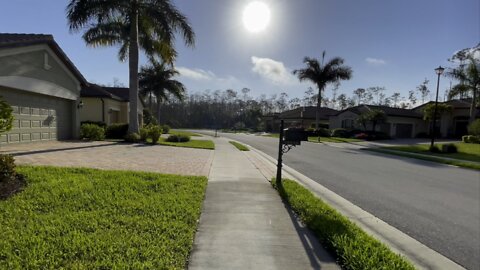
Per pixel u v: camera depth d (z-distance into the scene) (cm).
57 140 1505
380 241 416
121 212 439
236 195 612
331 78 3634
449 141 3406
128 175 694
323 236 392
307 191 653
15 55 1120
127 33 1775
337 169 1153
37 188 529
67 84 1529
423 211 613
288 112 5588
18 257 291
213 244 365
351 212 579
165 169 870
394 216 573
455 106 4044
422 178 1024
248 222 450
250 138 3388
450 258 397
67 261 291
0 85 1052
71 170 712
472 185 929
